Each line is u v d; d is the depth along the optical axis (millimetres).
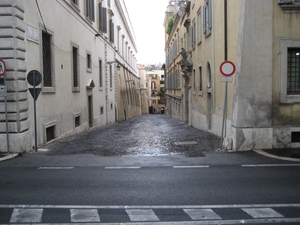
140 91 74438
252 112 10852
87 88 21297
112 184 6879
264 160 9320
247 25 10664
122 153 11125
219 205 5488
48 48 14070
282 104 10930
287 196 5934
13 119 10766
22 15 10961
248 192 6203
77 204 5594
